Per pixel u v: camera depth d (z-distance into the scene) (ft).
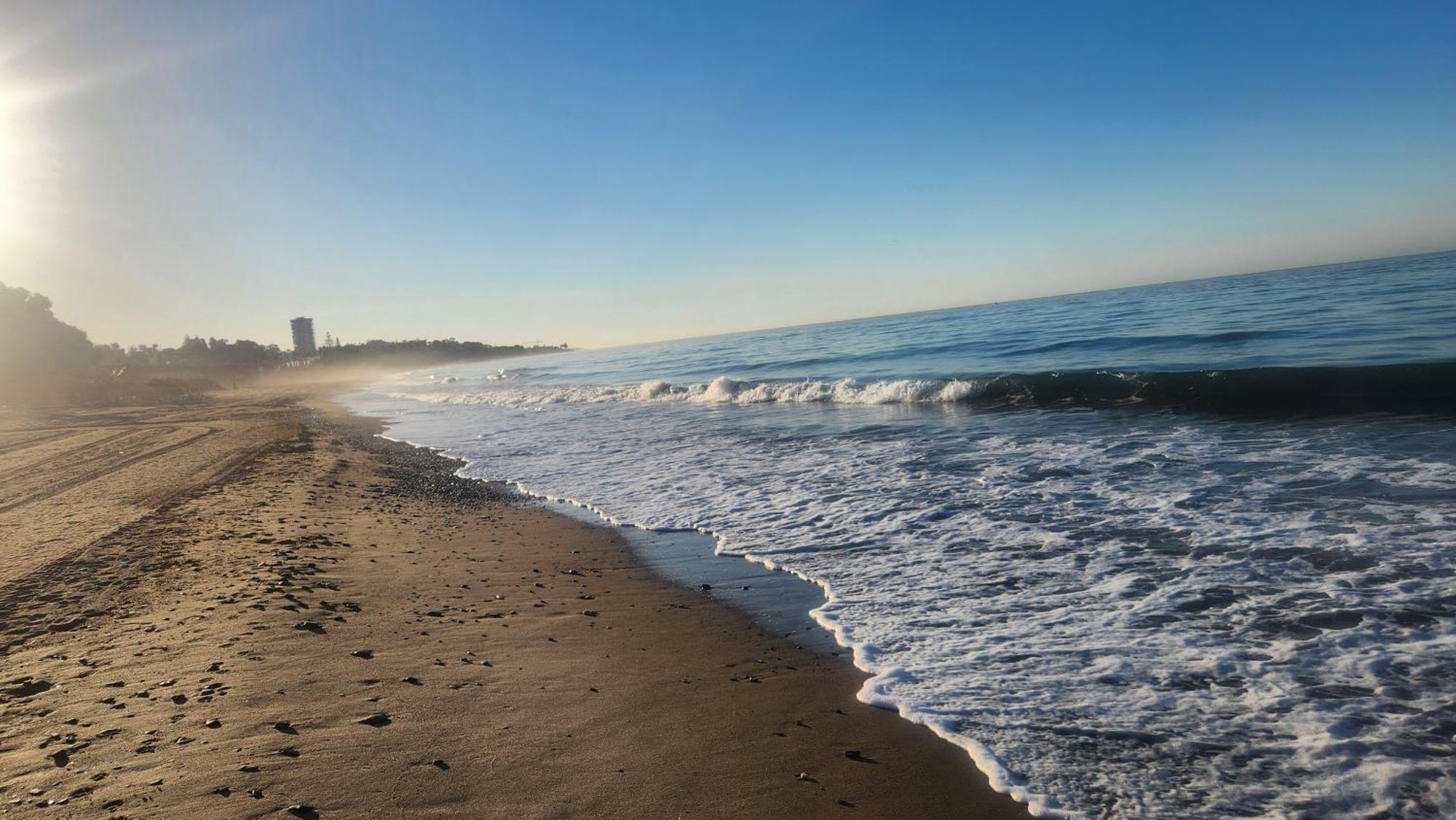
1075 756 11.44
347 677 14.78
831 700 13.87
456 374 265.75
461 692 14.23
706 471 39.09
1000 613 17.31
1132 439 35.53
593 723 13.06
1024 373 61.57
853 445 41.70
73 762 11.27
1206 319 93.20
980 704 13.26
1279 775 10.59
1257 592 16.84
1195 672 13.69
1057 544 21.77
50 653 16.06
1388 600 15.66
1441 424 31.19
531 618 18.94
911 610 18.12
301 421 93.20
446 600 20.51
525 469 46.06
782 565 22.67
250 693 13.84
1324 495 23.30
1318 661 13.60
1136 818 9.92
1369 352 50.49
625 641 17.28
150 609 18.84
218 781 10.71
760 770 11.51
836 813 10.39
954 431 43.32
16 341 197.77
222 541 26.23
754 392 75.72
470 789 10.82
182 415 105.60
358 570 23.40
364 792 10.57
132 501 34.42
